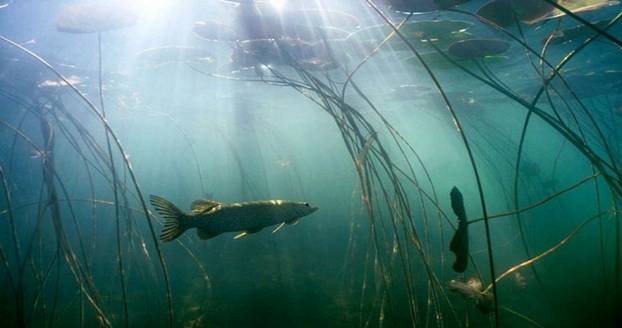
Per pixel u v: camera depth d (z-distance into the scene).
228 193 31.81
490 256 3.26
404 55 13.34
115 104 23.48
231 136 48.22
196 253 16.67
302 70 6.54
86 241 17.75
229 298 12.16
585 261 15.14
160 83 19.91
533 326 9.97
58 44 12.98
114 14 7.37
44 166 5.76
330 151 79.81
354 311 11.02
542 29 11.39
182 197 26.45
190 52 13.18
